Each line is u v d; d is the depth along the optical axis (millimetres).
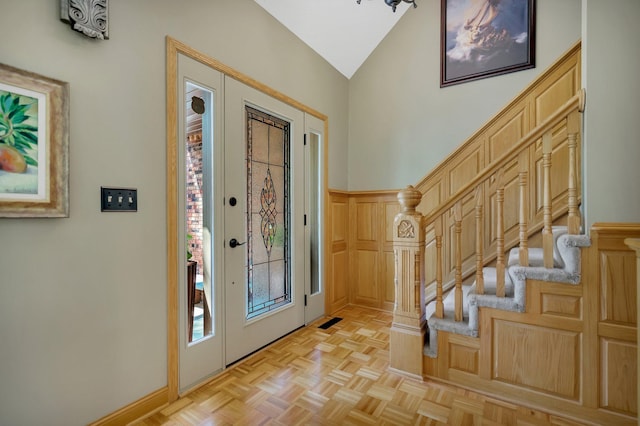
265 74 2443
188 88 1912
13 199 1184
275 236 2600
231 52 2137
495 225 2576
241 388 1862
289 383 1918
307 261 2963
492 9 2895
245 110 2307
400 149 3371
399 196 2037
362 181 3598
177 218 1788
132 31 1570
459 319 1913
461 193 1893
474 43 2979
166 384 1718
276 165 2617
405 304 2012
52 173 1280
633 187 1555
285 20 2621
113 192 1491
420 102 3256
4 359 1187
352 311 3375
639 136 1541
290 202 2754
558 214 2377
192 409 1667
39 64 1254
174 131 1755
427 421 1565
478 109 2967
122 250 1535
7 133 1171
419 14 3252
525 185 1701
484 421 1564
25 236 1232
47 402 1291
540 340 1656
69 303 1353
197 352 1896
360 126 3609
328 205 3252
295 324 2783
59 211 1300
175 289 1763
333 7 2791
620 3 1574
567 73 2482
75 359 1371
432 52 3191
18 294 1217
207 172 2020
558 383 1612
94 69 1424
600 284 1525
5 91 1166
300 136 2873
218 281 2041
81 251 1388
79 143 1376
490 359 1773
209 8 1976
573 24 2594
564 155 2400
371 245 3502
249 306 2340
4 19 1170
